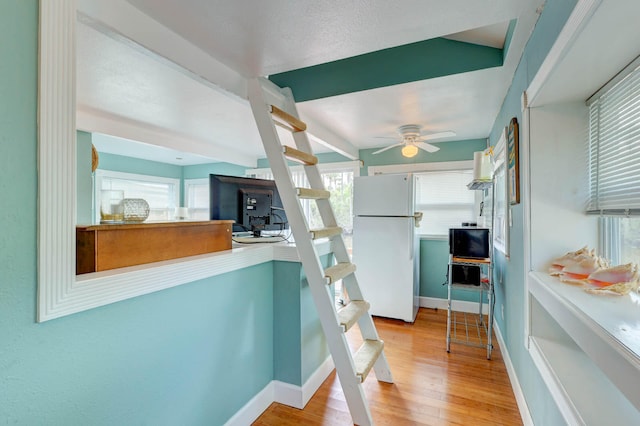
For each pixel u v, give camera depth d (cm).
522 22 147
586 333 92
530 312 159
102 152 489
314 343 219
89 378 105
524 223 167
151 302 127
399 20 140
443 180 411
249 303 186
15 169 85
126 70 211
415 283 375
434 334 318
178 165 619
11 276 84
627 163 117
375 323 350
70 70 96
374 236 366
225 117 314
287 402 203
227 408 169
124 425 116
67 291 96
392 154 431
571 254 144
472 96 246
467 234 284
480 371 243
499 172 296
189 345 145
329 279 177
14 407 86
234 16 137
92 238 115
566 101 150
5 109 83
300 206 178
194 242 159
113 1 125
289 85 263
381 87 232
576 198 151
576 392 114
